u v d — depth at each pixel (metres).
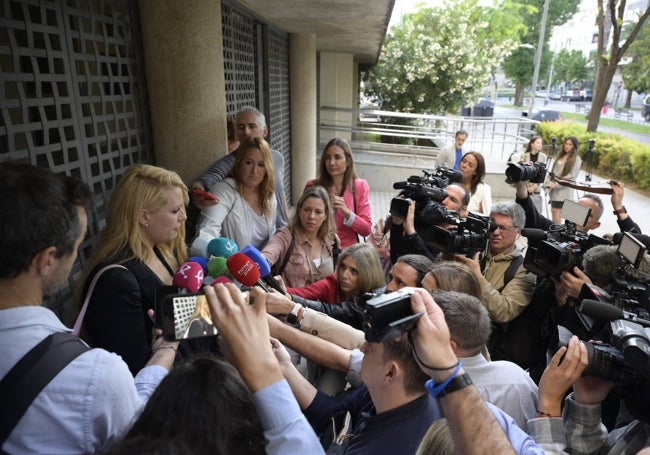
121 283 1.59
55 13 2.01
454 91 15.05
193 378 0.80
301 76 7.91
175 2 2.83
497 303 2.42
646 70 21.22
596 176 13.30
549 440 1.36
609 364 1.40
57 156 2.11
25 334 0.95
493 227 2.73
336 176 3.61
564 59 43.22
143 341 1.64
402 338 1.19
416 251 2.83
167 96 2.99
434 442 1.02
